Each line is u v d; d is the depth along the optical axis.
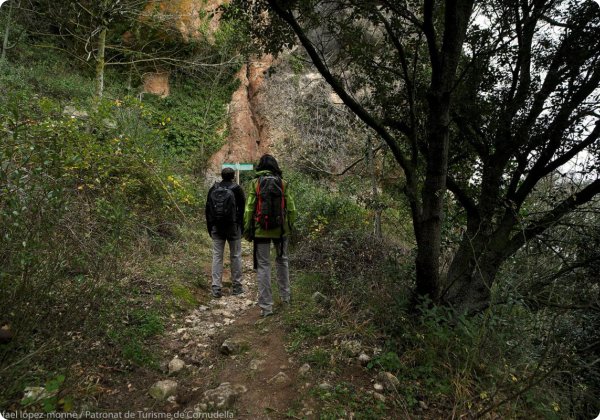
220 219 4.09
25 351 2.20
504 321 2.89
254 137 12.46
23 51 8.81
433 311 2.73
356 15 3.02
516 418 2.23
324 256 4.79
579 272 3.23
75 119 4.50
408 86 3.07
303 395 2.34
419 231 3.18
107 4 7.13
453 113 3.40
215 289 4.20
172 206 6.02
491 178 3.32
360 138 7.79
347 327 3.16
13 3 8.66
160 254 4.81
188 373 2.59
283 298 3.85
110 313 2.89
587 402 2.65
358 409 2.22
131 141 4.91
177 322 3.34
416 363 2.69
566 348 2.70
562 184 3.36
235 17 2.88
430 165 2.96
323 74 2.81
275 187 3.51
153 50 10.33
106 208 3.29
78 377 2.12
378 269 4.04
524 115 3.07
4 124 2.95
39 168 2.50
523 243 3.19
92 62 9.83
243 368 2.69
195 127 11.12
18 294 2.28
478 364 2.60
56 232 2.91
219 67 11.66
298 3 2.68
